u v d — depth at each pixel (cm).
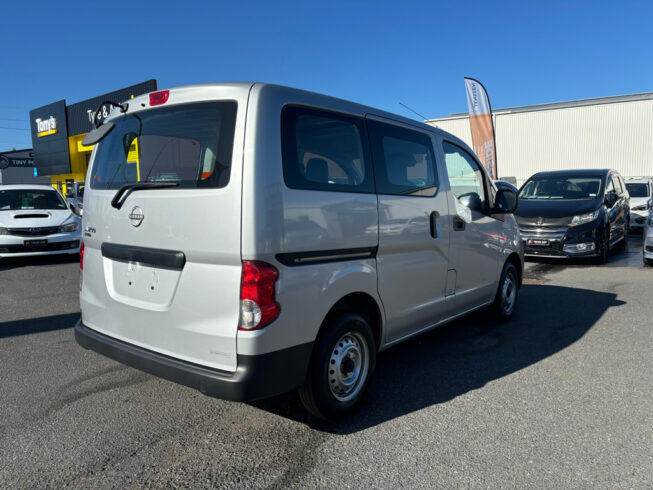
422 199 374
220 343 259
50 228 934
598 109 2814
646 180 1622
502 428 304
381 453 276
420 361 425
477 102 1581
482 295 478
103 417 319
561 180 1051
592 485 245
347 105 325
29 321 548
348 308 323
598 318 554
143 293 294
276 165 262
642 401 341
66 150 3114
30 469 260
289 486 245
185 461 268
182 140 281
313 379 289
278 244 258
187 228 268
